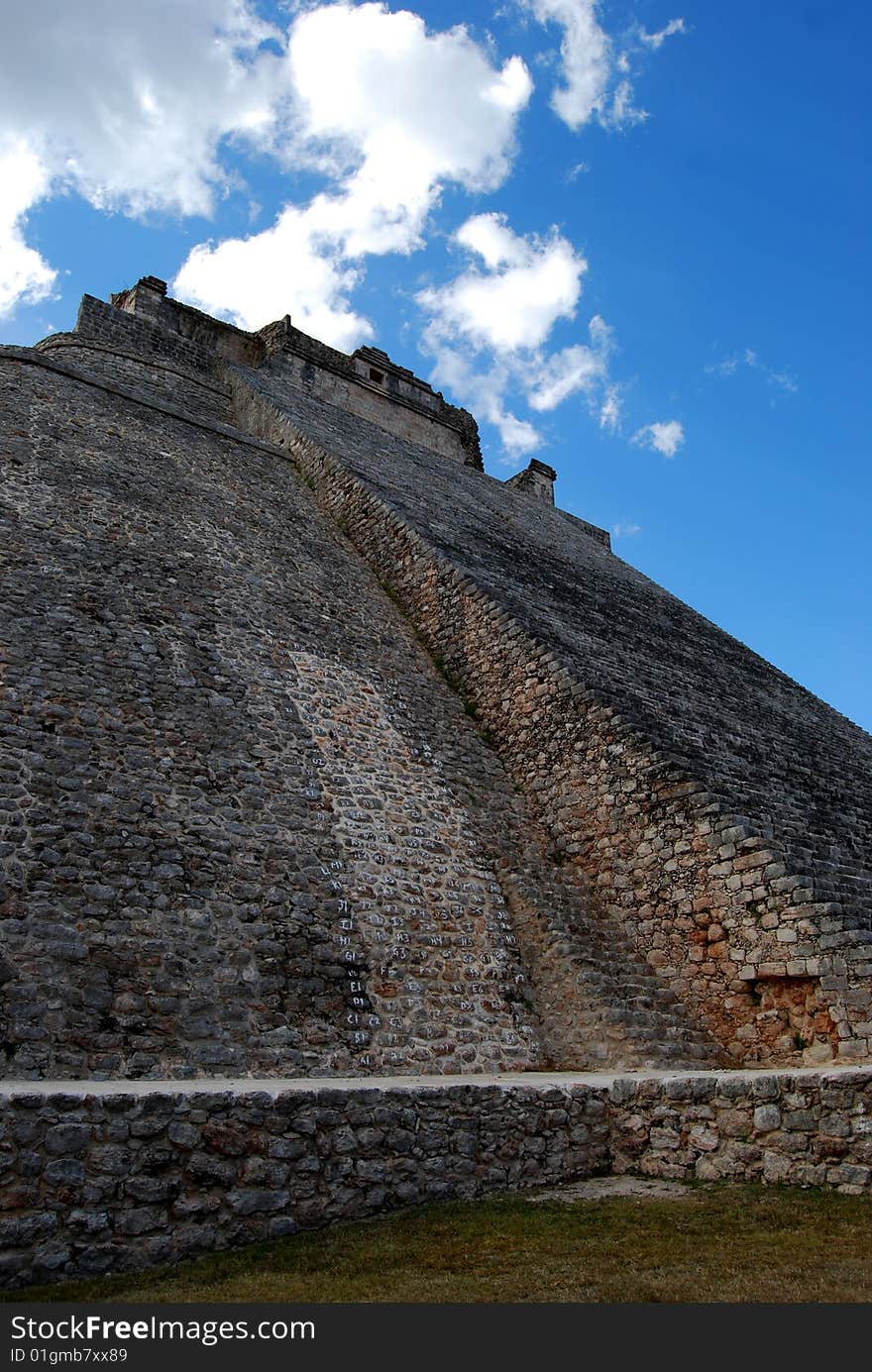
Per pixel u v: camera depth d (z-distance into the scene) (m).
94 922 7.26
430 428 27.56
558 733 11.77
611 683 12.84
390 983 8.49
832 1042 8.41
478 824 10.81
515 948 9.67
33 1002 6.63
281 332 24.97
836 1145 5.99
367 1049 7.89
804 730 16.12
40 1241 4.38
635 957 10.02
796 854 9.98
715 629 20.92
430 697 12.67
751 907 9.34
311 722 10.63
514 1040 8.81
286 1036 7.55
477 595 13.67
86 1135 4.67
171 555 12.12
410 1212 5.61
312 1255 4.82
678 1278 4.50
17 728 8.20
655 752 10.72
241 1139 5.15
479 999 8.94
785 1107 6.27
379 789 10.34
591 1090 6.98
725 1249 4.96
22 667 8.84
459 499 20.41
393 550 15.44
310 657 11.82
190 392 21.28
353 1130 5.61
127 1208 4.66
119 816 8.07
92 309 21.50
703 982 9.52
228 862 8.38
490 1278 4.53
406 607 14.73
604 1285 4.41
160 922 7.57
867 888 10.13
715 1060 9.03
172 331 23.19
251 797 9.12
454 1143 6.05
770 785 12.03
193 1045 7.08
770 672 19.48
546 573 17.72
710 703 14.58
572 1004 9.11
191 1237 4.81
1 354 14.91
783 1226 5.31
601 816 10.92
